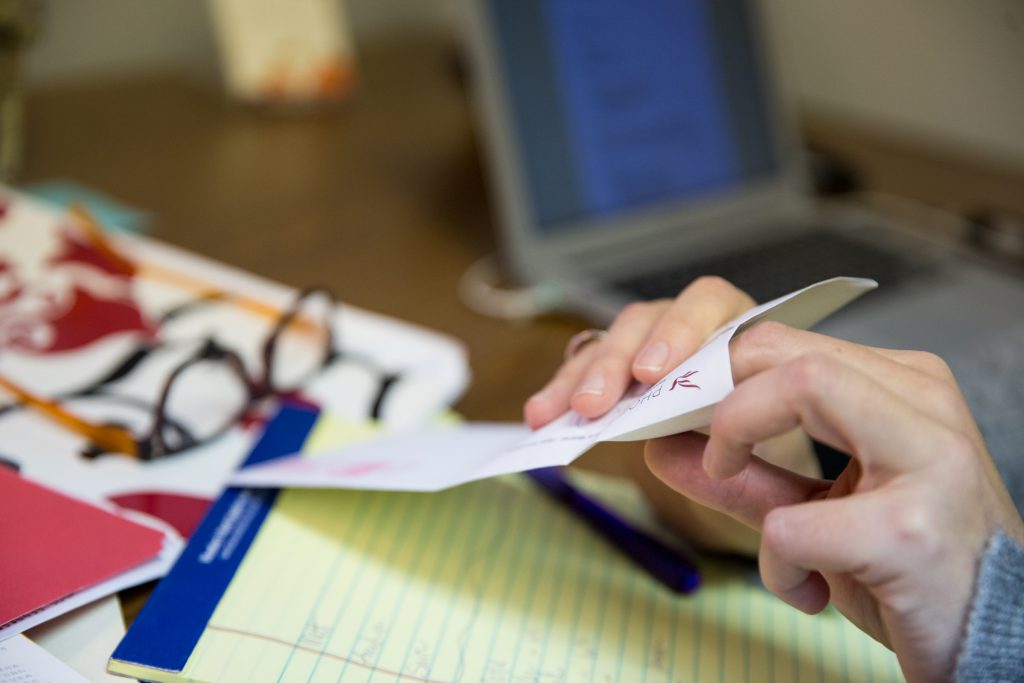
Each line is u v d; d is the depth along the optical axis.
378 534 0.45
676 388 0.38
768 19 0.85
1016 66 0.96
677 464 0.41
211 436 0.50
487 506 0.48
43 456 0.48
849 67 1.14
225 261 0.71
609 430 0.38
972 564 0.35
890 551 0.34
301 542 0.44
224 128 1.01
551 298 0.69
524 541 0.46
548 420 0.44
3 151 0.80
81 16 1.14
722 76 0.82
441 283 0.71
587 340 0.48
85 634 0.40
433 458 0.44
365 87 1.15
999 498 0.36
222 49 1.05
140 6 1.17
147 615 0.40
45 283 0.60
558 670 0.40
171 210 0.80
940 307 0.67
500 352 0.63
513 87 0.70
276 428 0.51
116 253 0.63
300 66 1.04
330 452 0.49
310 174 0.90
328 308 0.58
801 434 0.47
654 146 0.78
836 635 0.43
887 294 0.68
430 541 0.45
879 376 0.37
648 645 0.42
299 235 0.77
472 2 0.69
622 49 0.77
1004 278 0.72
